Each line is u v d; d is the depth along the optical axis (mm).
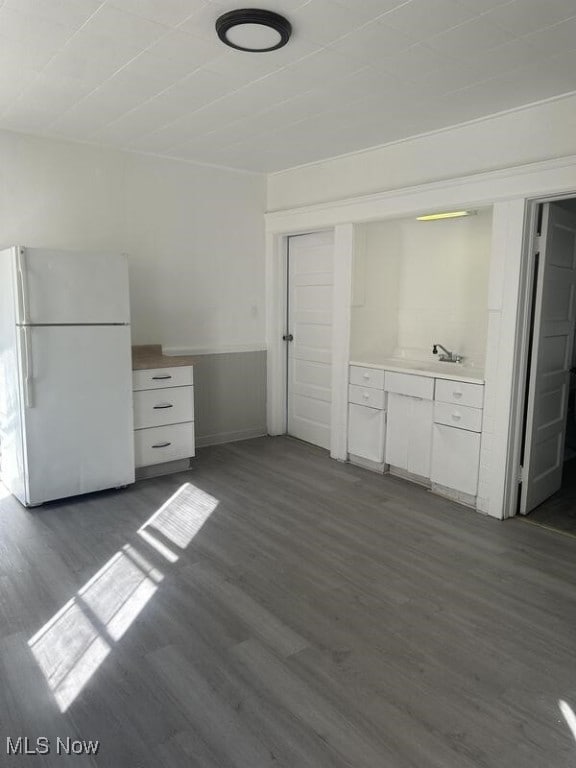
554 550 3074
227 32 2271
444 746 1719
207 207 4785
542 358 3473
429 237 4430
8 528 3244
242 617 2393
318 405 5043
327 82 2885
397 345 4777
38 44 2486
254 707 1867
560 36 2348
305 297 5055
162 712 1840
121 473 3836
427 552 3029
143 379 3965
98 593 2562
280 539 3158
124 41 2455
